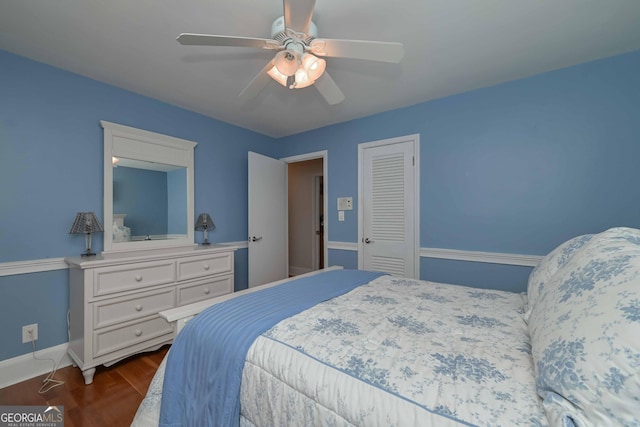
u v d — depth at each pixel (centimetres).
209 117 305
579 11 147
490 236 239
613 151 193
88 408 158
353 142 317
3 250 181
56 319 202
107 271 188
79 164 213
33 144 192
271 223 356
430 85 234
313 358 84
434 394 66
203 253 247
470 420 58
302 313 117
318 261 515
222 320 111
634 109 186
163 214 263
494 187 236
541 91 216
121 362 206
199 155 296
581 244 112
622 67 189
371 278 184
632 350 51
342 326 105
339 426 69
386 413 64
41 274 196
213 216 310
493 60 196
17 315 186
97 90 222
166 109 266
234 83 227
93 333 181
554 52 187
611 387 51
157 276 215
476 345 90
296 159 370
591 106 199
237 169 337
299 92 246
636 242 81
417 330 102
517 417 58
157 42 173
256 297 138
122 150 234
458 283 254
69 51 182
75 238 211
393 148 291
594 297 65
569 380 56
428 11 147
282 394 81
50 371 196
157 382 117
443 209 261
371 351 86
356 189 316
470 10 146
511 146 228
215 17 151
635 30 163
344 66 203
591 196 200
